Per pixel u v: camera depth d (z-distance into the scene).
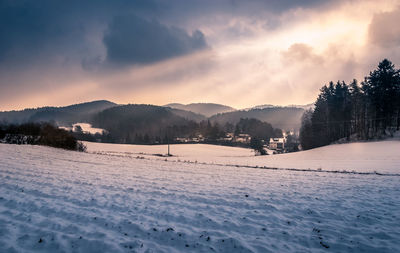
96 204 6.53
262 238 4.77
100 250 4.09
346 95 63.50
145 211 6.13
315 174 14.19
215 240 4.63
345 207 6.78
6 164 12.08
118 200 7.03
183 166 17.69
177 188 8.97
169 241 4.54
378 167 19.27
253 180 11.37
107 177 10.75
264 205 6.96
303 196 8.05
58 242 4.26
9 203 6.21
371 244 4.54
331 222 5.66
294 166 22.91
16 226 4.82
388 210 6.50
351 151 38.19
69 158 18.22
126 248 4.19
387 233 5.00
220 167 18.00
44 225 4.95
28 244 4.14
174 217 5.77
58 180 9.36
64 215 5.57
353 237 4.84
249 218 5.86
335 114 59.91
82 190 7.98
